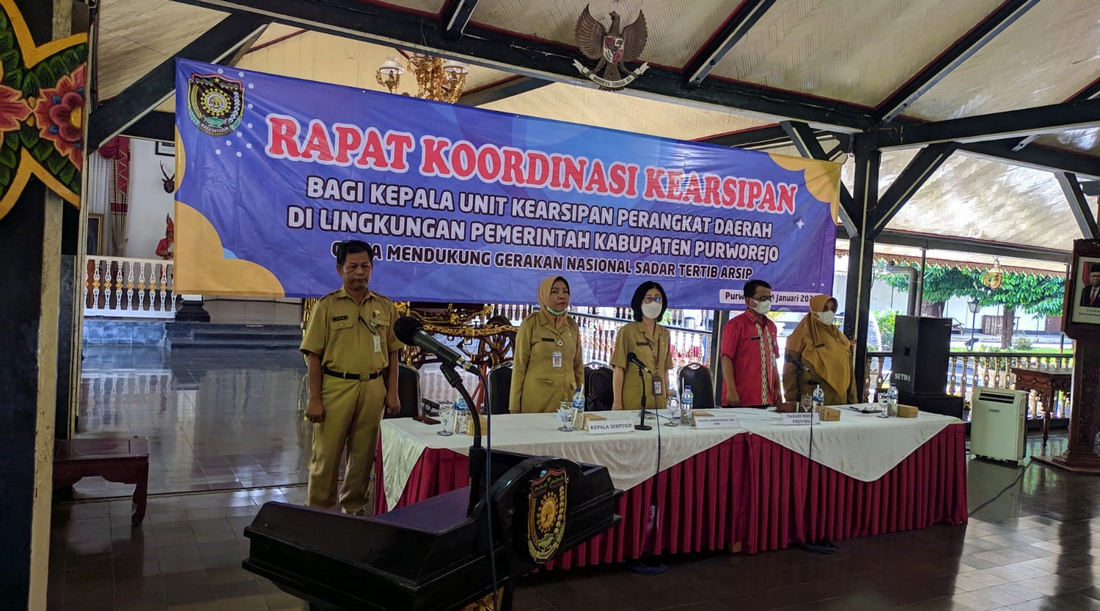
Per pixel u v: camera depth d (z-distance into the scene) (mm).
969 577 3549
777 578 3402
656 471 3352
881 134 5730
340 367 3461
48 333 1515
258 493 4195
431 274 4371
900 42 4855
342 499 3594
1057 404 8070
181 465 4664
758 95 5203
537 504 1456
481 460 1517
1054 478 5742
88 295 10453
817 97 5410
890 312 12711
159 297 11344
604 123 7477
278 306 13688
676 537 3451
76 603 2760
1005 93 5637
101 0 3684
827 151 6914
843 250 9328
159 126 6039
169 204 13445
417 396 3992
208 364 9062
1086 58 5301
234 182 3869
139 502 3625
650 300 4273
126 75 5164
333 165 4078
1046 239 10047
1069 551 4004
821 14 4504
